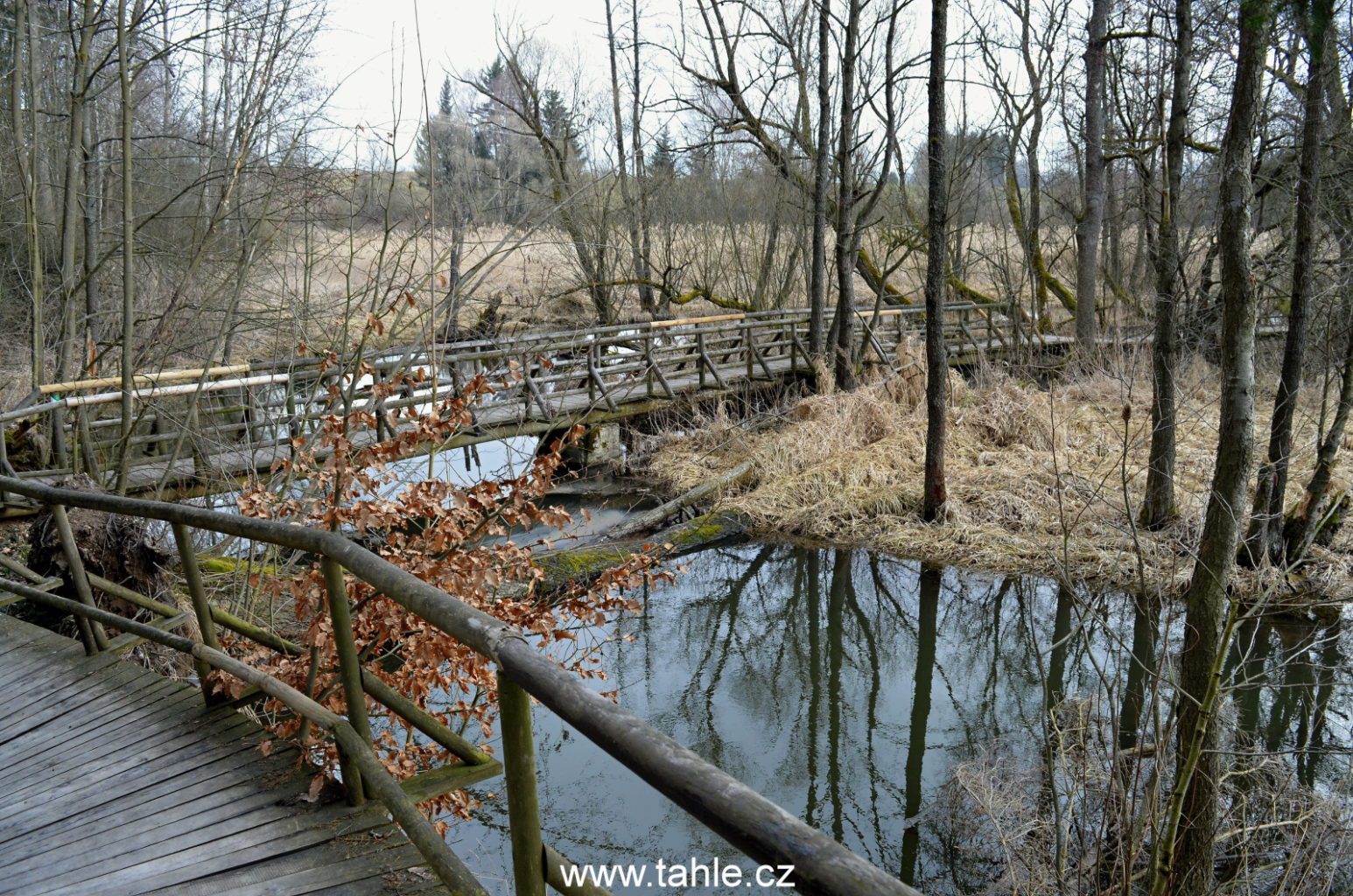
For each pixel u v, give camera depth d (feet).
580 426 15.51
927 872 17.67
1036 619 29.66
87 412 25.44
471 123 49.78
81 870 7.98
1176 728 15.35
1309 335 33.71
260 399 32.58
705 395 47.47
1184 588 28.32
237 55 27.32
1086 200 60.03
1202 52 28.58
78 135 28.96
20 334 37.45
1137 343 53.83
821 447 43.04
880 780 21.58
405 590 6.91
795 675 28.14
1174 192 29.32
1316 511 29.19
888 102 51.55
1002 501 37.09
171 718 11.18
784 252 75.61
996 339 64.85
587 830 18.93
